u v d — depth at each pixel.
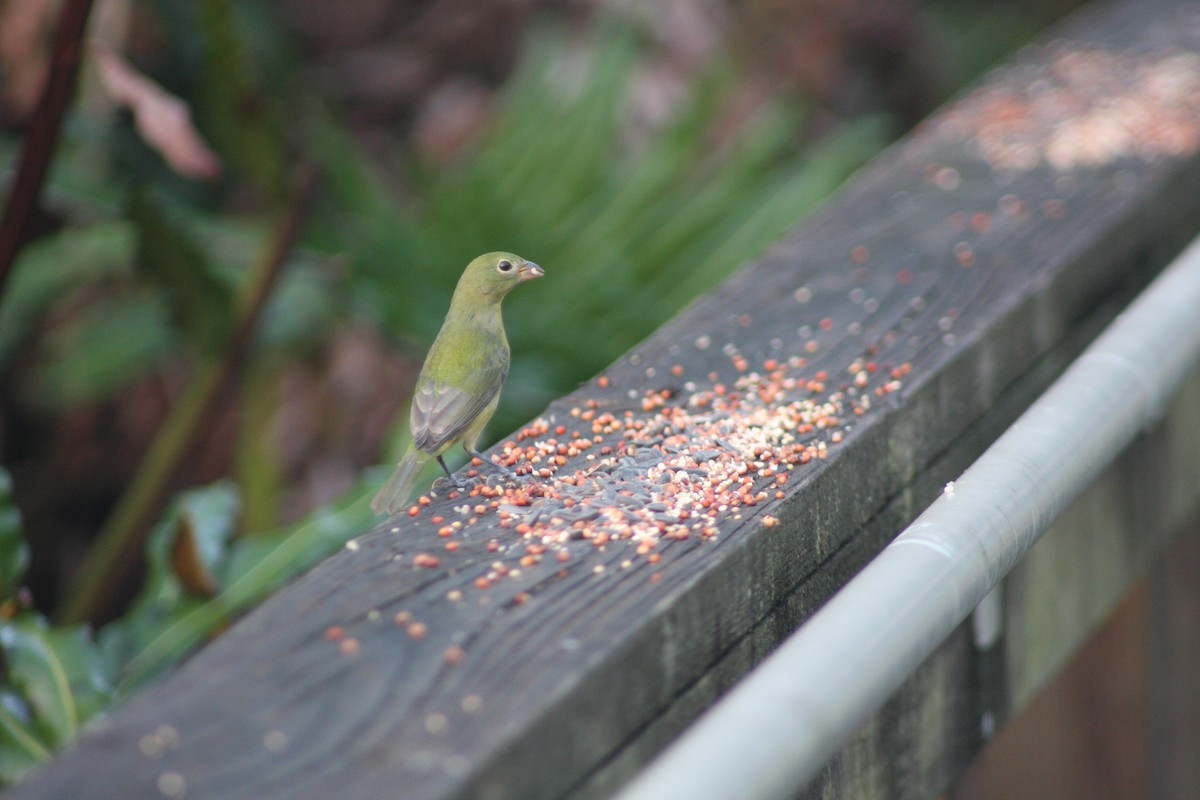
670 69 11.08
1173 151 7.53
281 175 8.63
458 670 3.08
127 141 10.23
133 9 10.11
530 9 12.03
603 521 3.92
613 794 3.21
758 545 3.80
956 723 4.76
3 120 9.60
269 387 9.20
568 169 8.84
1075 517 5.66
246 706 2.97
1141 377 4.83
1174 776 7.57
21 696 5.66
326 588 3.50
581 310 8.45
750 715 2.79
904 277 6.02
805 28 13.16
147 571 10.95
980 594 3.63
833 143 10.20
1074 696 7.46
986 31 16.66
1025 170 7.42
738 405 4.90
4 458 11.92
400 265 8.53
